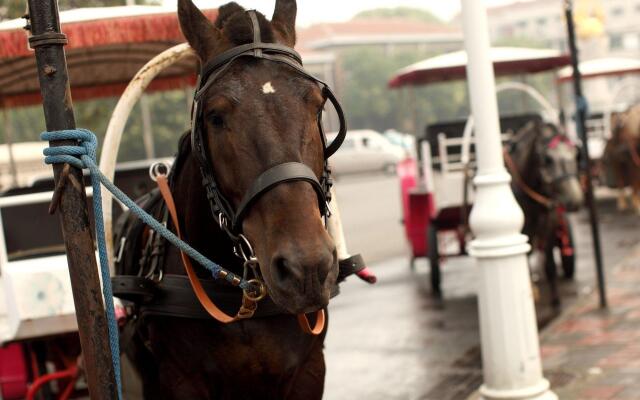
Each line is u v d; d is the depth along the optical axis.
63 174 2.88
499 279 5.85
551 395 5.93
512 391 5.85
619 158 17.77
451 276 12.34
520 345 5.86
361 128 59.25
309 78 2.98
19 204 6.13
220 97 2.90
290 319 3.44
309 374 3.65
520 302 5.87
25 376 6.44
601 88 25.80
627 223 16.27
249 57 3.00
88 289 2.92
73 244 2.91
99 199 2.98
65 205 2.90
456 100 55.06
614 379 6.59
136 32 5.09
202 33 3.22
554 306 9.60
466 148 10.47
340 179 33.81
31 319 5.11
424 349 8.30
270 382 3.50
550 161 9.52
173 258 3.62
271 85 2.91
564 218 10.97
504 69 12.83
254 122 2.85
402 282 12.13
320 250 2.65
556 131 9.81
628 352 7.30
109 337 3.01
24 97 8.05
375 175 34.91
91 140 2.93
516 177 9.71
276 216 2.74
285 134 2.84
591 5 24.75
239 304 3.40
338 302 11.09
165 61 4.18
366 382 7.34
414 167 12.59
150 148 10.80
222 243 3.38
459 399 6.60
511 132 12.77
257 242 2.82
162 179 3.71
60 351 5.81
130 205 2.96
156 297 3.56
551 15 78.88
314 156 2.91
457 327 9.12
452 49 68.38
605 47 24.70
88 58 6.36
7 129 8.72
